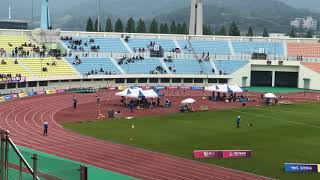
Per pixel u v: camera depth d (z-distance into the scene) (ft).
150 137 175.63
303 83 401.90
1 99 265.95
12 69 309.83
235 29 616.39
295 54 422.00
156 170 129.18
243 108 267.59
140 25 580.71
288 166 131.54
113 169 128.88
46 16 418.92
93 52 376.89
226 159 143.95
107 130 187.83
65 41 379.14
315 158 147.43
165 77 375.04
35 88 313.53
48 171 100.32
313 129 200.95
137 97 250.98
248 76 401.49
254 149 158.81
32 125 193.47
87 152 148.36
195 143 166.50
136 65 376.89
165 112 244.63
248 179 122.62
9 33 362.33
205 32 606.14
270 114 245.45
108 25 571.69
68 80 336.70
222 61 404.98
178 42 418.10
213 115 237.86
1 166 52.70
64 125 196.44
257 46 427.74
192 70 388.37
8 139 52.60
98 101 270.87
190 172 128.16
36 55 343.26
